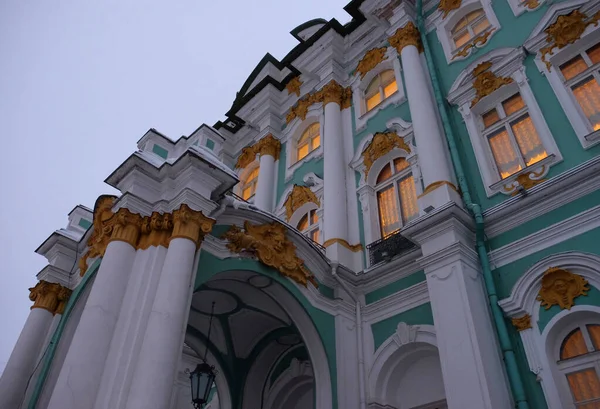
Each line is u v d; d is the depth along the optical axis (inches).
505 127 383.9
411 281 375.2
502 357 293.3
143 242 300.0
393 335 362.9
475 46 439.8
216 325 420.8
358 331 380.8
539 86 368.5
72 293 394.6
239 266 329.7
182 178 314.8
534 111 360.5
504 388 279.3
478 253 335.6
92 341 256.7
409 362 359.6
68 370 246.5
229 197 335.9
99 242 337.4
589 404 263.3
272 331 427.8
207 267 311.6
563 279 292.0
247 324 422.3
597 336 276.1
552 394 268.4
